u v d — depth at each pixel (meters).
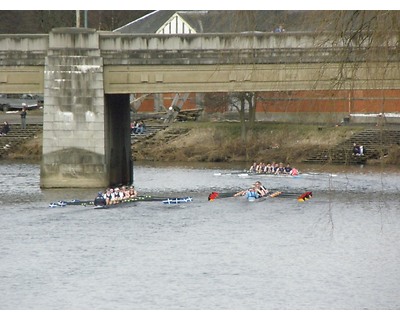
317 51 196.62
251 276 188.12
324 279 185.62
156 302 171.75
